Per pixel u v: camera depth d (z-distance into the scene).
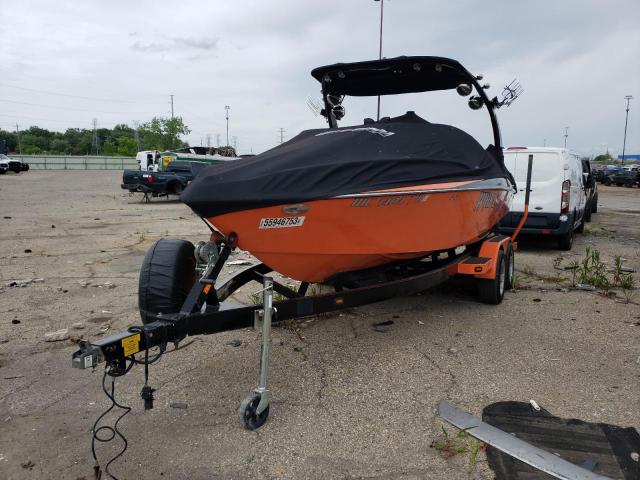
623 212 18.19
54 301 6.41
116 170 67.56
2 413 3.73
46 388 4.11
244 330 5.42
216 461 3.18
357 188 4.07
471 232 6.00
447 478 3.02
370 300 4.61
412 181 4.47
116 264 8.62
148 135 82.44
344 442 3.38
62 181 36.56
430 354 4.79
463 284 6.59
